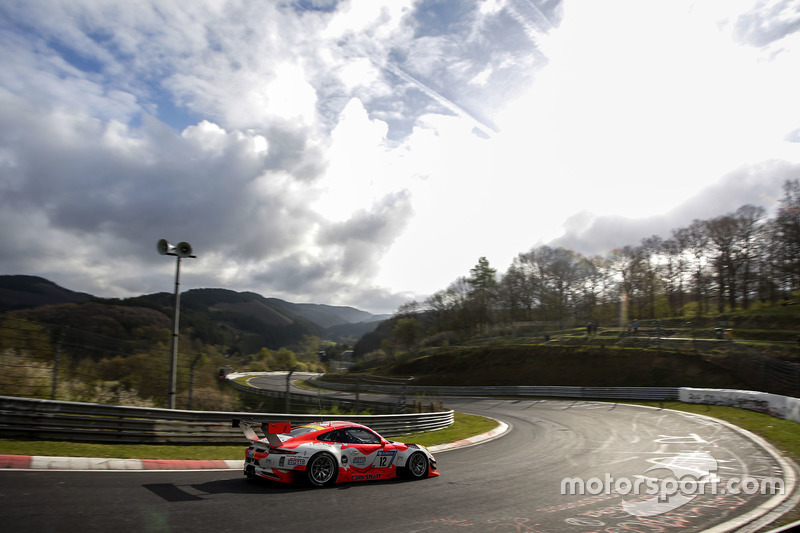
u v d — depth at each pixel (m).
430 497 8.06
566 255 86.19
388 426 17.67
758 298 71.81
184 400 18.52
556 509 7.52
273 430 8.63
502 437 18.48
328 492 8.04
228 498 7.11
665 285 78.69
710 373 38.38
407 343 80.50
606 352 46.56
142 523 5.53
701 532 6.45
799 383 31.86
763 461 12.33
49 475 7.51
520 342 58.22
